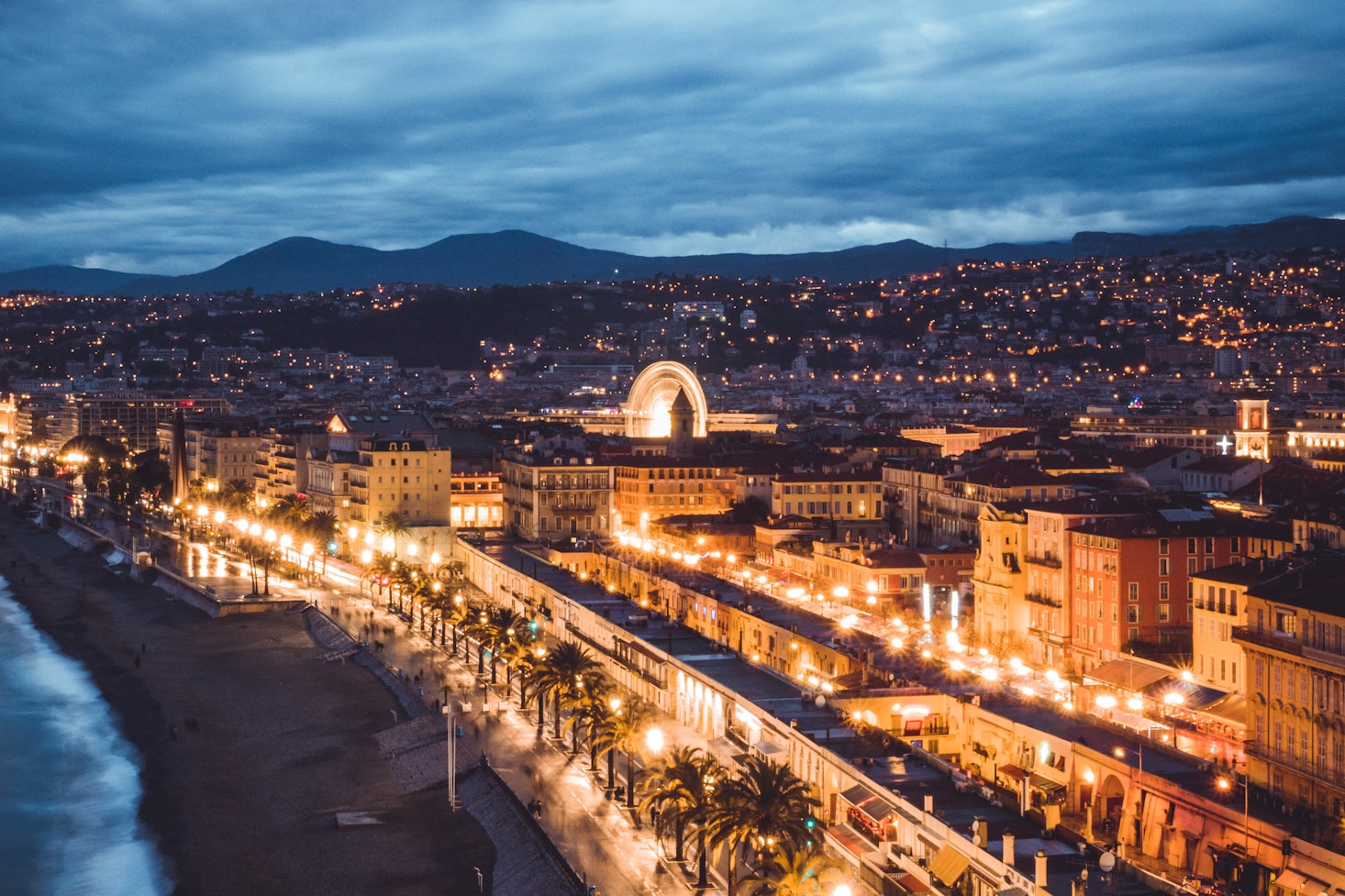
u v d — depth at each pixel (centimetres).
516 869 16075
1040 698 17188
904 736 16988
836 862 13688
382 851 17775
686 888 14538
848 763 14750
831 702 17162
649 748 18838
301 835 18762
